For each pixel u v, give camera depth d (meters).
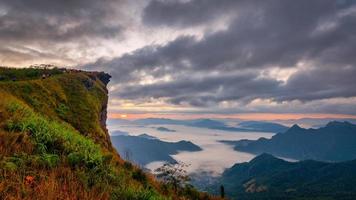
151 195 10.49
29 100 36.97
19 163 8.80
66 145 12.11
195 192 17.77
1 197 6.43
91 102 50.34
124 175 13.05
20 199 6.43
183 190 17.45
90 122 42.31
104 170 10.95
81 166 10.50
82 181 8.95
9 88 37.22
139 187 11.34
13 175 7.70
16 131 11.88
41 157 9.73
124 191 9.67
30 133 12.09
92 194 7.90
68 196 7.18
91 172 10.13
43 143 11.27
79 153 11.31
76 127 38.88
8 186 6.95
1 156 8.83
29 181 7.62
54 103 41.38
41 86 42.72
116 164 14.94
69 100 46.22
